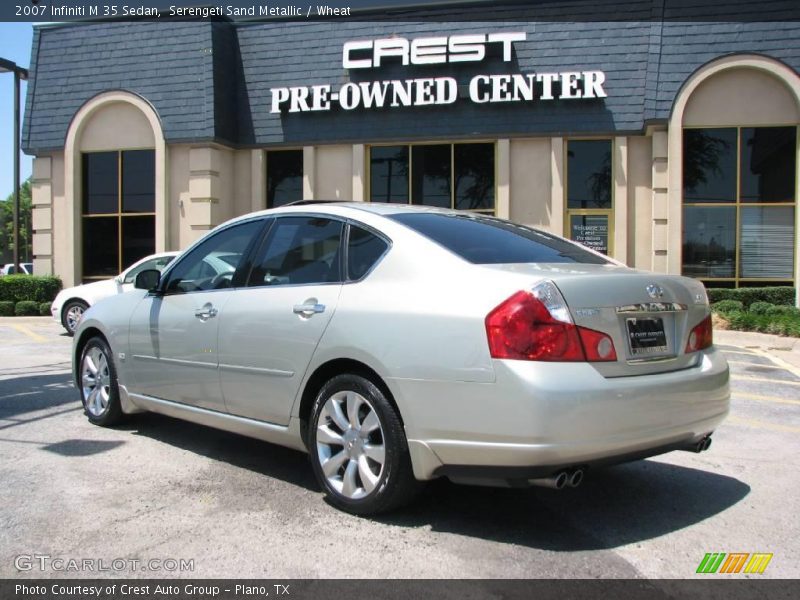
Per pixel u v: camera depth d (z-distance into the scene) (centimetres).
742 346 1155
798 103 1430
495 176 1577
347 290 397
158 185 1669
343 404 396
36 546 347
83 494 420
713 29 1460
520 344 326
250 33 1702
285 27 1678
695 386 370
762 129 1464
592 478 466
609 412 328
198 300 486
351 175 1639
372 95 1588
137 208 1727
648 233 1529
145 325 528
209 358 469
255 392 439
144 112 1678
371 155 1639
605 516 396
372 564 330
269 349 427
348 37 1634
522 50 1544
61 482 441
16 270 1958
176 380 500
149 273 529
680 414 361
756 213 1473
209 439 547
